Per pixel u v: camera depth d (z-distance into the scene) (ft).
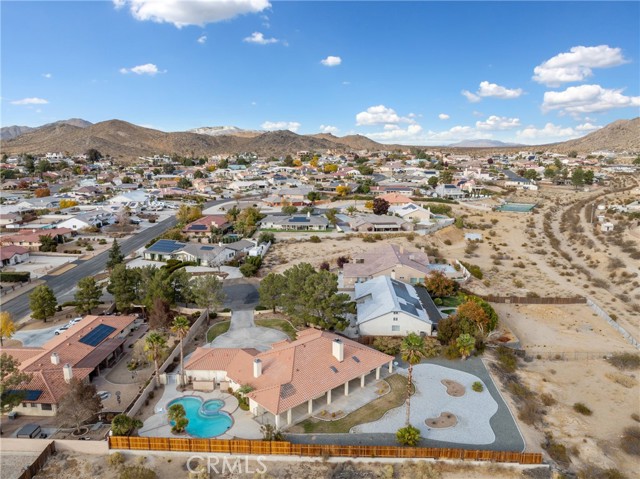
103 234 479.82
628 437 168.45
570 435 168.86
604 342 249.55
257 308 272.51
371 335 236.84
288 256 391.45
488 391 190.70
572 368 222.48
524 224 522.47
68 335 217.15
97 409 162.40
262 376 178.29
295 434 160.56
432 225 492.54
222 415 171.32
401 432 154.81
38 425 163.22
